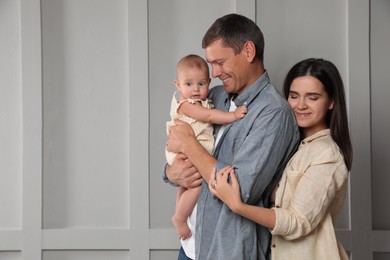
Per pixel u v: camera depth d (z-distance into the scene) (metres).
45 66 2.93
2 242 2.89
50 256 2.92
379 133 2.94
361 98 2.90
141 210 2.90
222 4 2.93
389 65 2.94
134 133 2.91
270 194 2.09
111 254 2.95
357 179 2.90
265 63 2.91
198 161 1.97
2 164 2.94
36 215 2.89
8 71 2.94
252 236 1.95
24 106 2.89
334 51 2.93
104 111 2.95
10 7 2.93
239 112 2.01
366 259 2.89
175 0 2.94
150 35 2.93
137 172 2.91
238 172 1.89
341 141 2.09
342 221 2.93
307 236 1.97
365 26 2.89
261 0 2.90
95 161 2.96
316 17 2.92
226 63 1.98
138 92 2.90
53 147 2.95
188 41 2.93
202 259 2.01
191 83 2.15
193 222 2.21
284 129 1.93
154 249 2.91
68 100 2.95
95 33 2.95
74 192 2.95
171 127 2.07
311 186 1.92
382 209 2.97
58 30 2.94
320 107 2.06
